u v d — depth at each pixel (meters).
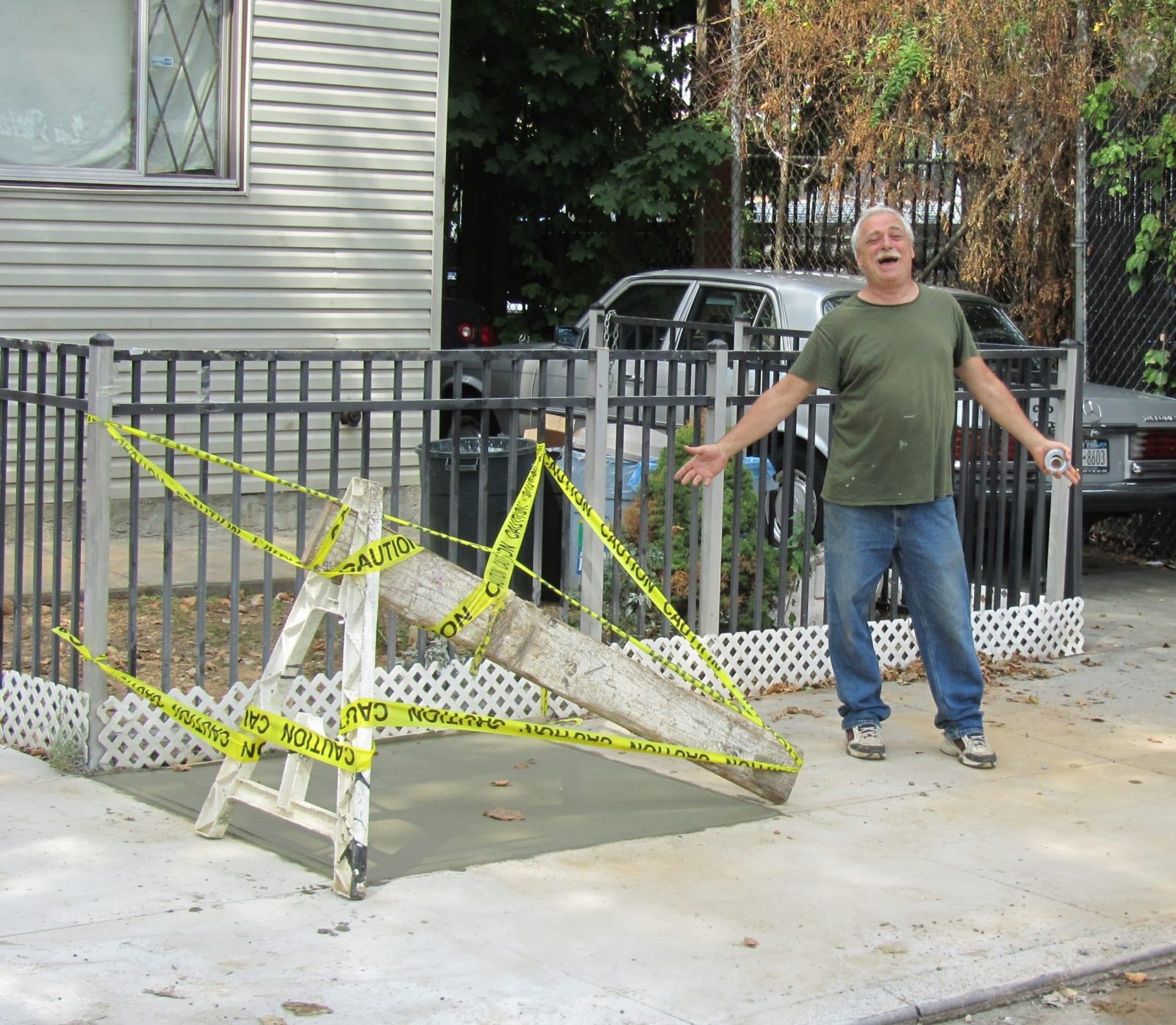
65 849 4.90
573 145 15.07
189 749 5.86
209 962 4.11
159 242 9.45
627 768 6.09
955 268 12.30
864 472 6.11
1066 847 5.33
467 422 11.95
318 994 3.94
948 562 6.18
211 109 9.57
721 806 5.65
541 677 5.27
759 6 13.09
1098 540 11.79
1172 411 9.89
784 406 6.15
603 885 4.80
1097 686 7.62
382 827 5.29
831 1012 3.99
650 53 15.10
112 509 9.34
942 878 4.99
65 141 9.20
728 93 13.64
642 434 6.84
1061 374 8.20
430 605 5.03
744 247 14.23
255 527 9.84
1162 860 5.23
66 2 9.09
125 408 5.58
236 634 5.90
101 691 5.64
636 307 11.12
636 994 4.04
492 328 15.47
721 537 7.16
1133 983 4.36
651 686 5.46
